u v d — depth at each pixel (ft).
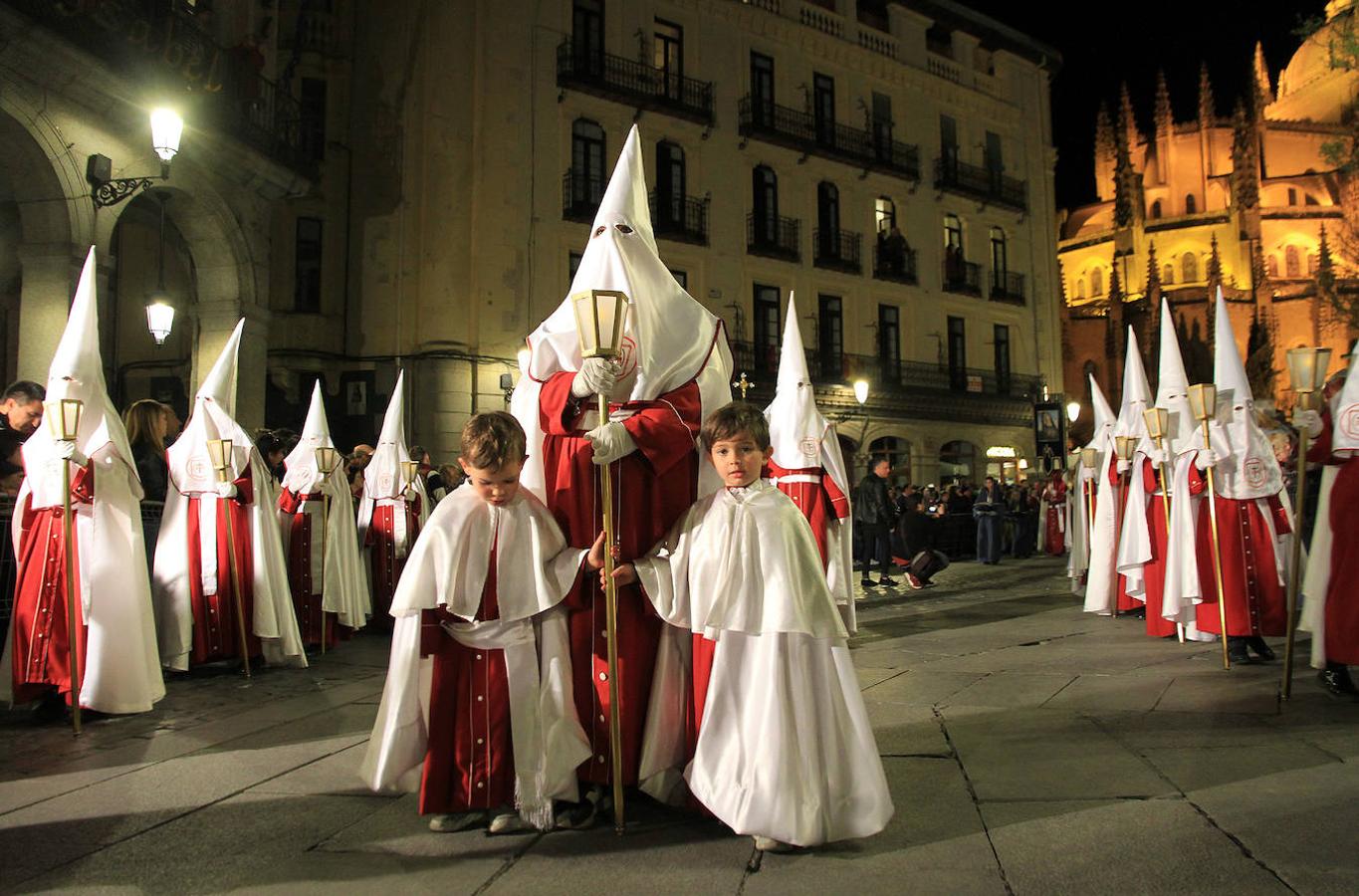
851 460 89.66
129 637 17.38
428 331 65.82
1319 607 16.96
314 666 23.72
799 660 9.80
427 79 67.05
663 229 78.43
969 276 101.76
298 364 64.49
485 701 10.46
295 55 53.72
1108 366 190.90
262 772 13.41
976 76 105.40
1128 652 22.40
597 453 9.96
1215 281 188.03
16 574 17.56
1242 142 195.21
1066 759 12.96
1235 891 8.39
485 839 10.27
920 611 33.40
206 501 21.89
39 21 32.40
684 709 10.91
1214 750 13.15
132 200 43.88
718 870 9.23
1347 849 9.21
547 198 71.41
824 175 90.53
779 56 88.48
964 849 9.62
